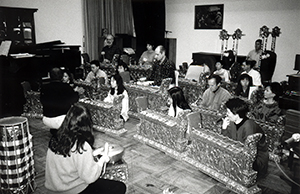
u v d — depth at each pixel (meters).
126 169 3.18
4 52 6.68
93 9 11.82
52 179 2.20
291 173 3.78
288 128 3.93
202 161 3.77
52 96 4.22
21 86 6.42
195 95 6.66
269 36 9.64
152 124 4.58
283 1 9.25
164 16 12.13
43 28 10.33
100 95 6.55
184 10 12.07
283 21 9.35
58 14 10.70
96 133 5.30
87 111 2.27
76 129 2.20
